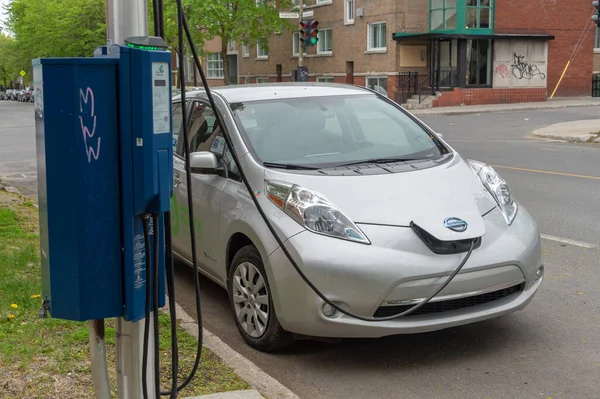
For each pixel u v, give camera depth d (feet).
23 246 22.91
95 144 8.56
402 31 115.85
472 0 113.09
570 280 20.63
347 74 129.49
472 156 50.80
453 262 14.46
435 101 112.68
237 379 13.50
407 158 17.70
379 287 14.01
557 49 121.80
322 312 14.16
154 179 8.70
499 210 16.19
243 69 167.43
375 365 15.10
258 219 15.40
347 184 15.52
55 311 8.94
